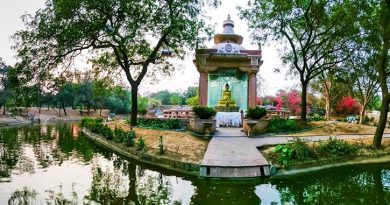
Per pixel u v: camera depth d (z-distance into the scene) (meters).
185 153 16.06
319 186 12.19
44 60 20.84
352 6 20.02
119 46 23.11
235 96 27.64
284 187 12.04
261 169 13.38
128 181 13.05
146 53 24.72
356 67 25.03
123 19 23.09
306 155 15.18
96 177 13.76
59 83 22.14
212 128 20.00
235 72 27.77
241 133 20.88
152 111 47.75
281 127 21.81
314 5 21.52
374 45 21.17
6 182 12.86
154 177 13.66
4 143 25.55
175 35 23.59
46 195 11.11
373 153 16.80
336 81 26.28
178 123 23.09
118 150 20.34
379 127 17.67
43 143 25.80
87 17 21.77
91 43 23.06
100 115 82.31
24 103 20.62
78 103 80.19
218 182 12.63
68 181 13.08
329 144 16.62
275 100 49.91
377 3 18.97
